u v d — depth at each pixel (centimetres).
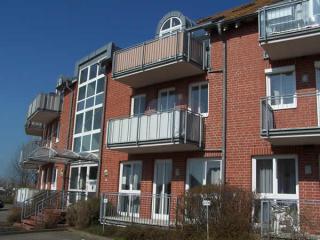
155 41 1652
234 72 1534
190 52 1577
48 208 2034
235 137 1476
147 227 1434
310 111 1316
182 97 1681
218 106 1553
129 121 1673
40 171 3067
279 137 1254
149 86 1834
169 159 1673
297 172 1316
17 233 1672
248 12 1606
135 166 1823
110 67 2105
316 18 1266
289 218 1116
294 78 1391
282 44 1320
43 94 2719
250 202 1198
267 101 1307
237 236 1145
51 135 2912
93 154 2069
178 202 1294
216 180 1512
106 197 1739
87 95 2341
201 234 1195
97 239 1499
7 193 6144
